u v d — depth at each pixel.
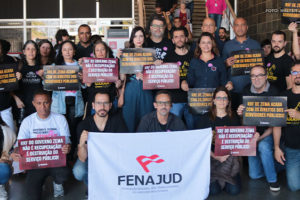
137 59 4.51
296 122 4.17
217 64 4.77
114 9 15.58
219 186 4.16
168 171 3.40
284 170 5.15
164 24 4.90
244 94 4.59
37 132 3.94
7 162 3.92
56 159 3.63
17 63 4.59
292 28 5.12
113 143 3.34
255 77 4.30
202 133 3.45
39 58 5.00
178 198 3.44
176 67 4.48
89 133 3.33
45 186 4.47
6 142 3.91
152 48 4.54
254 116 4.10
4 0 15.54
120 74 4.76
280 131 4.26
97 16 15.60
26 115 4.91
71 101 4.83
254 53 4.71
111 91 4.77
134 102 4.70
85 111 4.93
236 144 3.80
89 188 3.33
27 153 3.55
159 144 3.38
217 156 4.03
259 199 4.07
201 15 12.12
